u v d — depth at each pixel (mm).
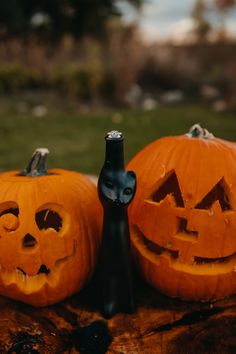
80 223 820
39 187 812
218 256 785
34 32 6406
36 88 5016
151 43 6910
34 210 787
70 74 4875
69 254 805
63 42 6262
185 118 3949
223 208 803
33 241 842
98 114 4164
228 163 803
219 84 5777
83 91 4852
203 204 802
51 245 787
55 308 830
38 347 722
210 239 776
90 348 724
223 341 738
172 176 827
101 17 7379
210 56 7113
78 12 7199
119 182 710
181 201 801
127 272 781
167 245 797
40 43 6004
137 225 830
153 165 834
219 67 6559
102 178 718
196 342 736
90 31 7297
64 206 807
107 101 4855
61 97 4789
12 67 4797
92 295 870
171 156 828
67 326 777
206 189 777
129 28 6969
